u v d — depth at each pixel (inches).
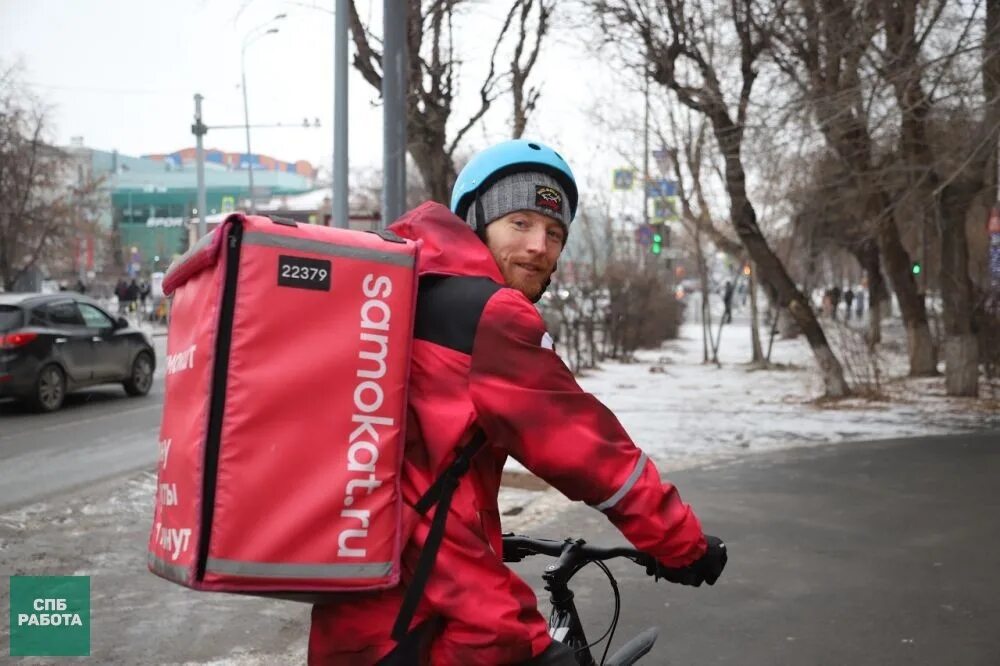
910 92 474.3
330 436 71.0
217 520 68.2
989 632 199.8
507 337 74.7
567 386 75.3
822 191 810.8
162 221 4448.8
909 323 795.4
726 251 968.9
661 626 206.1
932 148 589.9
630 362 1051.3
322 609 77.6
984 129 476.7
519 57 489.1
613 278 1068.5
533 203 87.2
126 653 191.6
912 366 791.7
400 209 355.9
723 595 227.1
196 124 1258.6
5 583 237.6
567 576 101.2
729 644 194.7
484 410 74.7
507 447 75.5
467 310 75.8
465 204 90.7
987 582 234.7
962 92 471.8
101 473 384.5
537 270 89.0
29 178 1304.1
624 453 75.1
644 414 589.6
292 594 70.9
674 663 184.9
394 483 72.7
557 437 73.9
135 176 4955.7
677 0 554.6
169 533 72.3
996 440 462.0
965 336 651.5
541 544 101.8
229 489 68.5
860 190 657.6
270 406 69.5
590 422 74.6
